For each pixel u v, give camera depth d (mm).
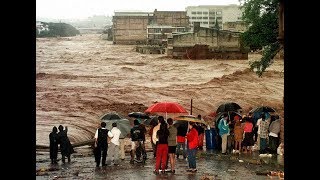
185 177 14250
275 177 14188
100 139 16469
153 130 17328
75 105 44000
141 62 84188
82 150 22734
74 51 115062
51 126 33969
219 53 83750
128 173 14984
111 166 16609
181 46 85312
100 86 58031
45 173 14992
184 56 84875
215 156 18516
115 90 54438
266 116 20438
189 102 47312
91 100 47219
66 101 46312
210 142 20484
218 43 84062
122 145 18156
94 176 14422
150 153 20609
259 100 49688
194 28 84000
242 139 19484
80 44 146875
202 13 168375
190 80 63250
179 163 17359
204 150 20438
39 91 53062
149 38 114375
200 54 83938
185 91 53594
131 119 38062
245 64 77250
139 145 17312
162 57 88625
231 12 167875
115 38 122562
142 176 14422
